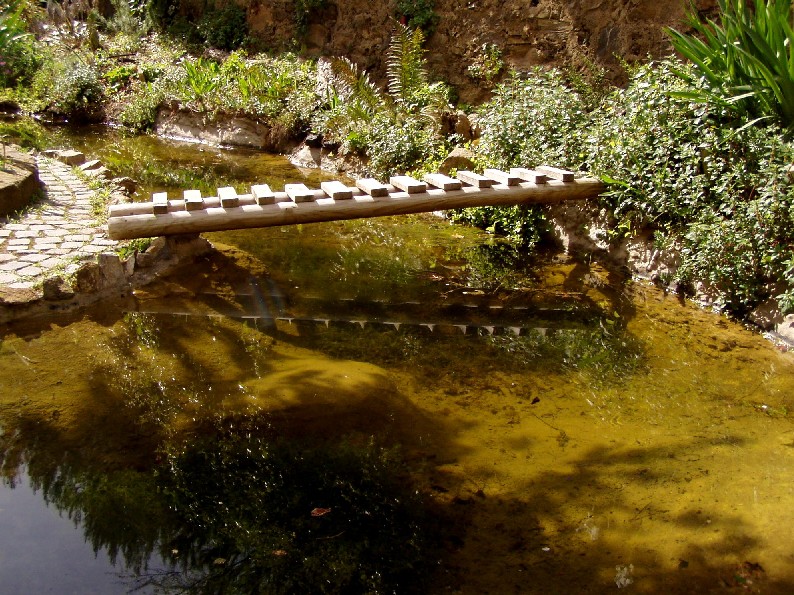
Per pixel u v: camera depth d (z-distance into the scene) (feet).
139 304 17.63
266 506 10.52
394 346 15.88
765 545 9.72
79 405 13.21
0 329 16.14
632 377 14.62
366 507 10.49
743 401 13.60
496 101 25.32
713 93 18.88
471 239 23.59
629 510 10.44
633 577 9.14
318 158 33.45
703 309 17.98
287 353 15.40
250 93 38.29
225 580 9.07
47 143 36.22
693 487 10.96
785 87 17.67
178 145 37.99
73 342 15.71
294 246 22.29
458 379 14.43
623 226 20.26
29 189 23.20
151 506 10.51
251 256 21.04
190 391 13.75
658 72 20.89
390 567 9.30
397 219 25.70
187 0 52.75
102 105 44.21
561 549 9.65
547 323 17.28
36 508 10.44
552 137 23.21
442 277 20.20
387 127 30.45
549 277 20.31
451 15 36.55
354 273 20.29
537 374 14.73
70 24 52.01
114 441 12.11
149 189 27.99
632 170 19.93
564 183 20.38
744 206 17.10
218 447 11.97
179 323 16.74
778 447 12.05
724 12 19.67
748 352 15.64
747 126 17.43
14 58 45.42
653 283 19.71
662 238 19.15
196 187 28.55
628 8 30.91
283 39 45.55
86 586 8.95
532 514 10.35
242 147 37.55
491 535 9.92
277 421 12.70
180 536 9.91
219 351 15.42
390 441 12.17
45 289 16.94
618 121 20.77
